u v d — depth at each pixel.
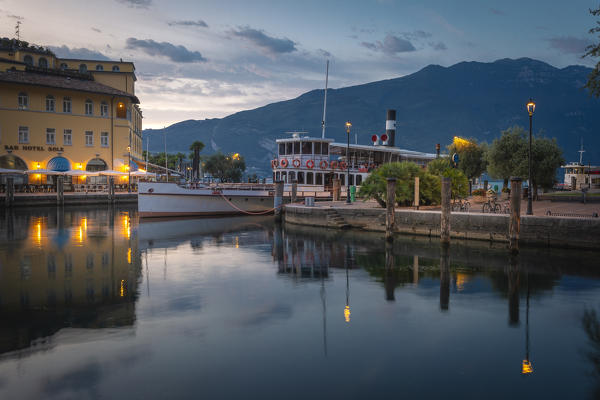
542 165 34.25
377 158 46.84
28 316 10.60
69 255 19.61
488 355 8.41
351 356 8.30
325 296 12.65
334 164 41.09
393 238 22.61
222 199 38.56
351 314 10.93
